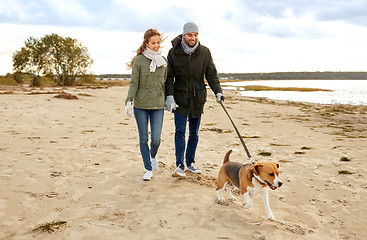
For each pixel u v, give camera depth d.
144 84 4.60
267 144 7.73
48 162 5.35
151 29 4.59
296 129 10.02
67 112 12.12
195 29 4.62
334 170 5.61
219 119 12.07
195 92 4.82
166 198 4.01
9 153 5.75
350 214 3.91
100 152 6.28
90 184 4.43
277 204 4.11
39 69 48.34
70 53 49.00
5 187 4.10
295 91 49.28
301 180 5.09
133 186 4.41
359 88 59.31
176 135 4.90
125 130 8.98
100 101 17.50
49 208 3.62
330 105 20.77
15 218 3.34
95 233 3.08
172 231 3.16
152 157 5.03
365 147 7.41
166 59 4.71
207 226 3.30
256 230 3.27
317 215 3.84
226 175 3.93
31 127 8.73
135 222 3.33
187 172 5.17
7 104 12.84
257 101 22.78
